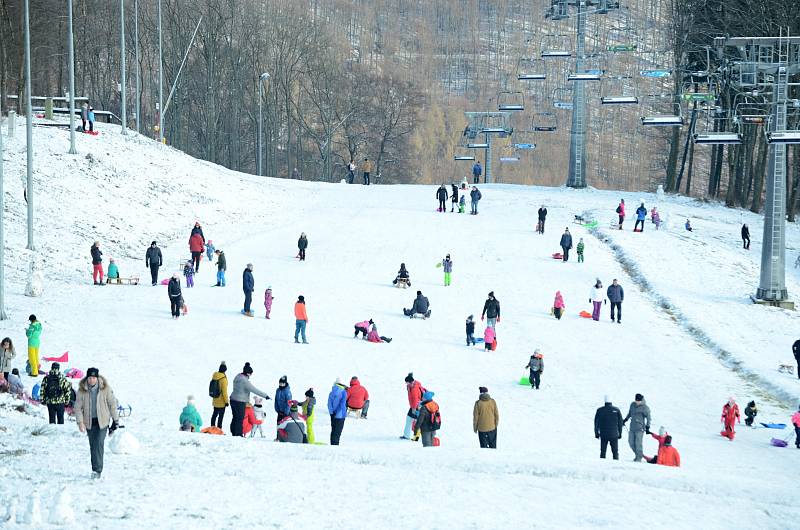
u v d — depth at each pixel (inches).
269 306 3779.5
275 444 1946.4
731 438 2709.2
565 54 7687.0
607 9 7623.0
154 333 3442.4
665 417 2910.9
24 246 4515.3
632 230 5890.8
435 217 6190.9
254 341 3432.6
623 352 3646.7
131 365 3006.9
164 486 1556.3
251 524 1369.3
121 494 1494.8
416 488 1603.1
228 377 2955.2
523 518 1437.0
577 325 3983.8
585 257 5157.5
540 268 4901.6
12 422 2063.2
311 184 7706.7
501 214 6299.2
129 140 6742.1
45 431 1982.0
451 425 2618.1
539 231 5684.1
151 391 2738.7
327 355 3316.9
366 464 1801.2
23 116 6801.2
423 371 3208.7
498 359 3425.2
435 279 4630.9
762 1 7007.9
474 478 1689.2
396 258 5044.3
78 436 1955.0
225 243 5290.4
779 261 4628.4
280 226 5861.2
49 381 2081.7
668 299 4500.5
